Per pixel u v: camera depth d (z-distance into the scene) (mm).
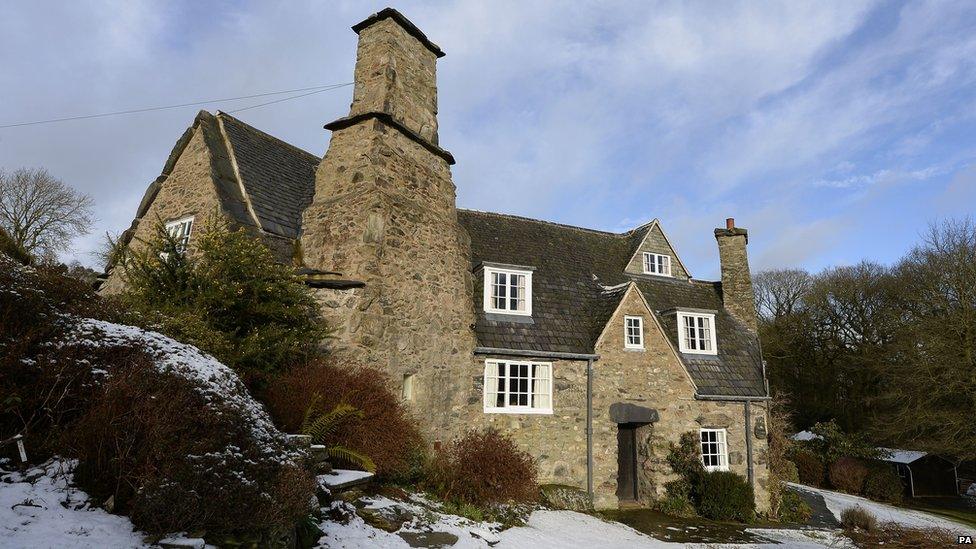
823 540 12414
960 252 23844
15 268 5434
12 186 26266
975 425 22000
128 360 4668
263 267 8664
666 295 17938
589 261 17688
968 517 20672
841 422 31828
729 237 18734
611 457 13617
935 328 23719
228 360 7242
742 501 13539
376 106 11031
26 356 4684
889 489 22734
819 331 34719
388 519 6723
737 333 17453
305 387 7477
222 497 3945
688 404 14766
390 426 8195
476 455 9625
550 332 14094
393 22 11742
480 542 7301
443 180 12547
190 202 11406
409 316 10469
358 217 10117
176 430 4070
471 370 12562
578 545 8781
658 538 10891
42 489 4020
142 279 8414
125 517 3975
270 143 13859
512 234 17031
